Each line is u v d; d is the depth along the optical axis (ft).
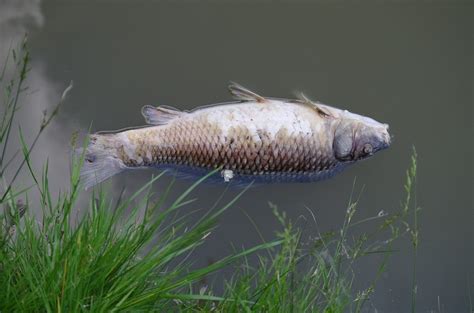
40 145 8.66
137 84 9.07
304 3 9.75
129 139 8.78
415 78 9.30
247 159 8.84
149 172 8.79
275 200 8.83
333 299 7.64
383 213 8.81
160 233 7.68
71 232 7.48
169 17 9.50
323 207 8.81
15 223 7.54
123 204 7.57
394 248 8.76
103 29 9.39
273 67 9.21
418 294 8.61
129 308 7.29
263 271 7.68
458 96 9.30
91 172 8.63
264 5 9.71
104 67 9.12
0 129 7.61
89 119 8.83
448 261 8.75
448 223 8.89
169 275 7.43
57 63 9.04
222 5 9.70
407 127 9.14
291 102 8.96
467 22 9.64
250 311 7.45
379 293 8.54
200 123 8.83
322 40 9.48
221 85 9.12
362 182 8.97
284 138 8.86
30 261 7.45
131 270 7.41
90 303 7.29
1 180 7.77
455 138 9.17
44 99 8.84
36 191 8.39
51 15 9.36
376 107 9.18
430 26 9.55
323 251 7.79
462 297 8.61
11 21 9.25
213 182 8.84
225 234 8.58
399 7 9.73
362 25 9.56
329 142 8.95
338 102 9.11
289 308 7.55
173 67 9.16
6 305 7.25
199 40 9.39
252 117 8.86
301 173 8.93
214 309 7.79
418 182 9.00
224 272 8.19
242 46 9.36
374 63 9.39
